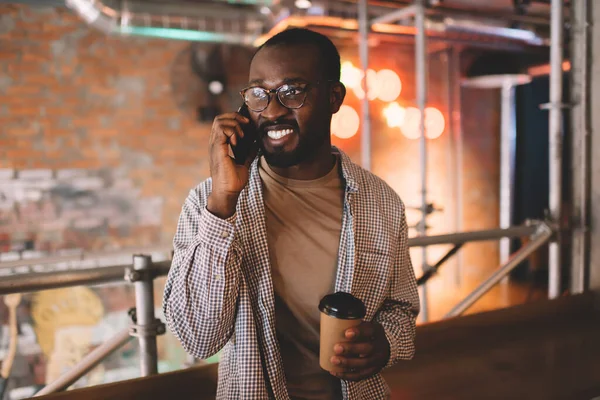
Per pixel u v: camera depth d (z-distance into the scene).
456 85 5.77
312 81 0.99
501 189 5.86
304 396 1.05
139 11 3.81
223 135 0.92
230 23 4.15
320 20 4.28
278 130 0.99
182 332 0.96
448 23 4.29
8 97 4.10
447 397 1.95
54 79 4.22
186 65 4.60
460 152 5.83
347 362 0.95
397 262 1.18
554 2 2.72
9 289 1.55
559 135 2.78
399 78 5.51
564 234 2.83
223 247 0.90
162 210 4.61
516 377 2.12
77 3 3.66
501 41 5.23
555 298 2.76
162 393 1.77
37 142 4.21
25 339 4.05
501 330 2.60
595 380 2.09
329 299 0.95
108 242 4.44
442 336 2.44
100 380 4.22
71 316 4.18
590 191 2.85
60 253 4.30
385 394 1.20
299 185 1.08
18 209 4.18
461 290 5.86
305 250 1.04
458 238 2.50
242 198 1.02
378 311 1.18
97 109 4.36
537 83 6.19
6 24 4.06
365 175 1.15
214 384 1.86
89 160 4.36
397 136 5.55
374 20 4.06
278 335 1.05
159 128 4.55
